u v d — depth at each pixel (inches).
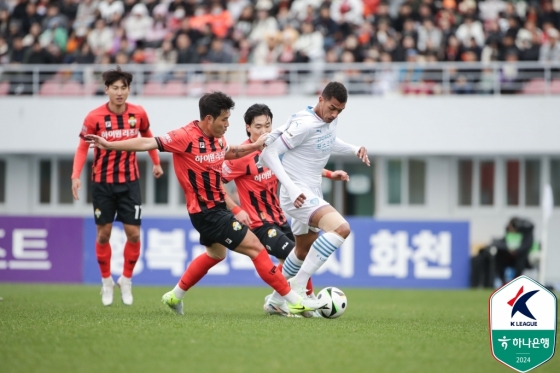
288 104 2743.6
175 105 2780.5
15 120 2827.3
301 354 846.5
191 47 2898.6
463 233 2497.5
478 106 2733.8
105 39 3038.9
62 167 3048.7
